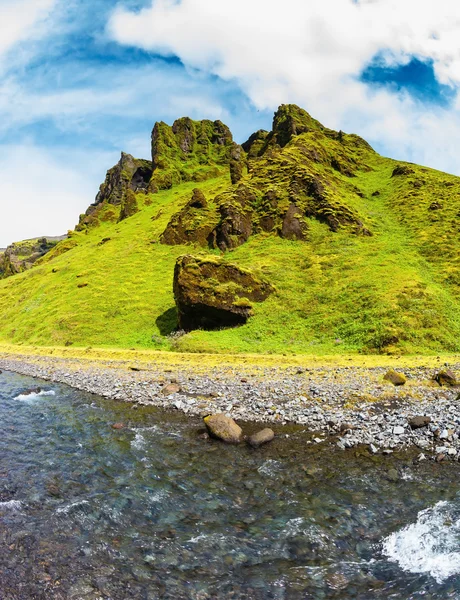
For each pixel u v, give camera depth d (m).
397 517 10.42
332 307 43.88
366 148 132.62
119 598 7.84
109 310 56.84
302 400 20.17
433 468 12.95
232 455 14.73
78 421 19.61
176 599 7.83
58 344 51.12
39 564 8.83
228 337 40.62
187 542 9.63
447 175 98.94
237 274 47.50
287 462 13.91
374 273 49.06
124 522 10.52
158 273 67.31
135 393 24.28
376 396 19.78
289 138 122.94
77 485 12.64
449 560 8.77
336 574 8.50
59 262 99.62
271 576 8.48
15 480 13.03
